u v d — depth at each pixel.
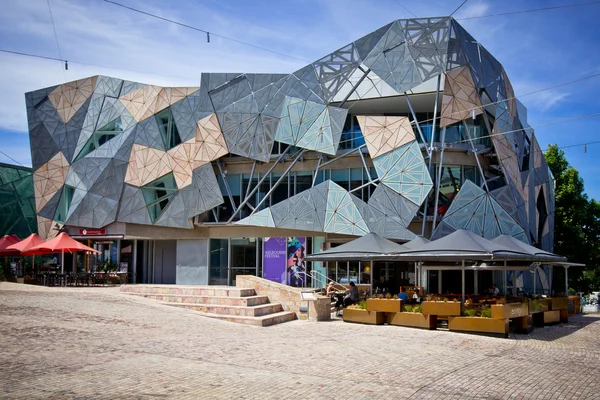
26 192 47.31
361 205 29.55
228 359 11.17
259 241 33.97
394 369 10.70
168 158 34.41
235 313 18.95
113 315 16.36
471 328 17.33
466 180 28.94
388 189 29.09
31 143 38.38
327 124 30.39
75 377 8.87
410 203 28.48
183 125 34.25
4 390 7.89
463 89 28.69
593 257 45.56
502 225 28.77
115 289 25.52
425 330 17.88
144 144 35.06
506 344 15.18
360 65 30.30
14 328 12.99
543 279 35.16
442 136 28.94
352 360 11.58
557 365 11.88
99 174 36.03
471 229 28.41
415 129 32.03
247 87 32.72
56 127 37.91
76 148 37.16
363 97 31.08
